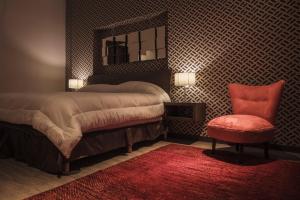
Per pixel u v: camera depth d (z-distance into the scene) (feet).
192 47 13.47
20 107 8.83
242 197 6.04
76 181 7.07
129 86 13.96
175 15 14.10
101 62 18.38
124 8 16.24
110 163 8.91
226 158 9.48
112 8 16.92
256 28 11.37
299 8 10.30
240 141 8.66
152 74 14.87
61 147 7.20
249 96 10.52
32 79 18.16
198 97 13.33
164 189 6.52
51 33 19.21
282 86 9.69
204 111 12.87
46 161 7.75
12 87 17.06
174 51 14.23
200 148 11.17
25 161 8.82
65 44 20.16
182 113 13.55
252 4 11.45
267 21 11.07
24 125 8.66
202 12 13.05
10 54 16.90
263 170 8.05
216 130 9.48
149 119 11.75
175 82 13.35
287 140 10.64
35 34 18.22
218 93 12.60
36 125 7.66
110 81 16.89
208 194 6.21
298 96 10.39
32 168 8.29
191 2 13.44
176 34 14.10
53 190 6.43
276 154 10.16
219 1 12.45
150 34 15.43
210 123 9.89
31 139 8.41
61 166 7.44
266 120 9.68
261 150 10.88
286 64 10.64
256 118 9.30
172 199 5.94
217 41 12.57
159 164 8.68
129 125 10.61
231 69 12.15
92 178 7.30
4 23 16.53
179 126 14.01
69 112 7.70
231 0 12.07
